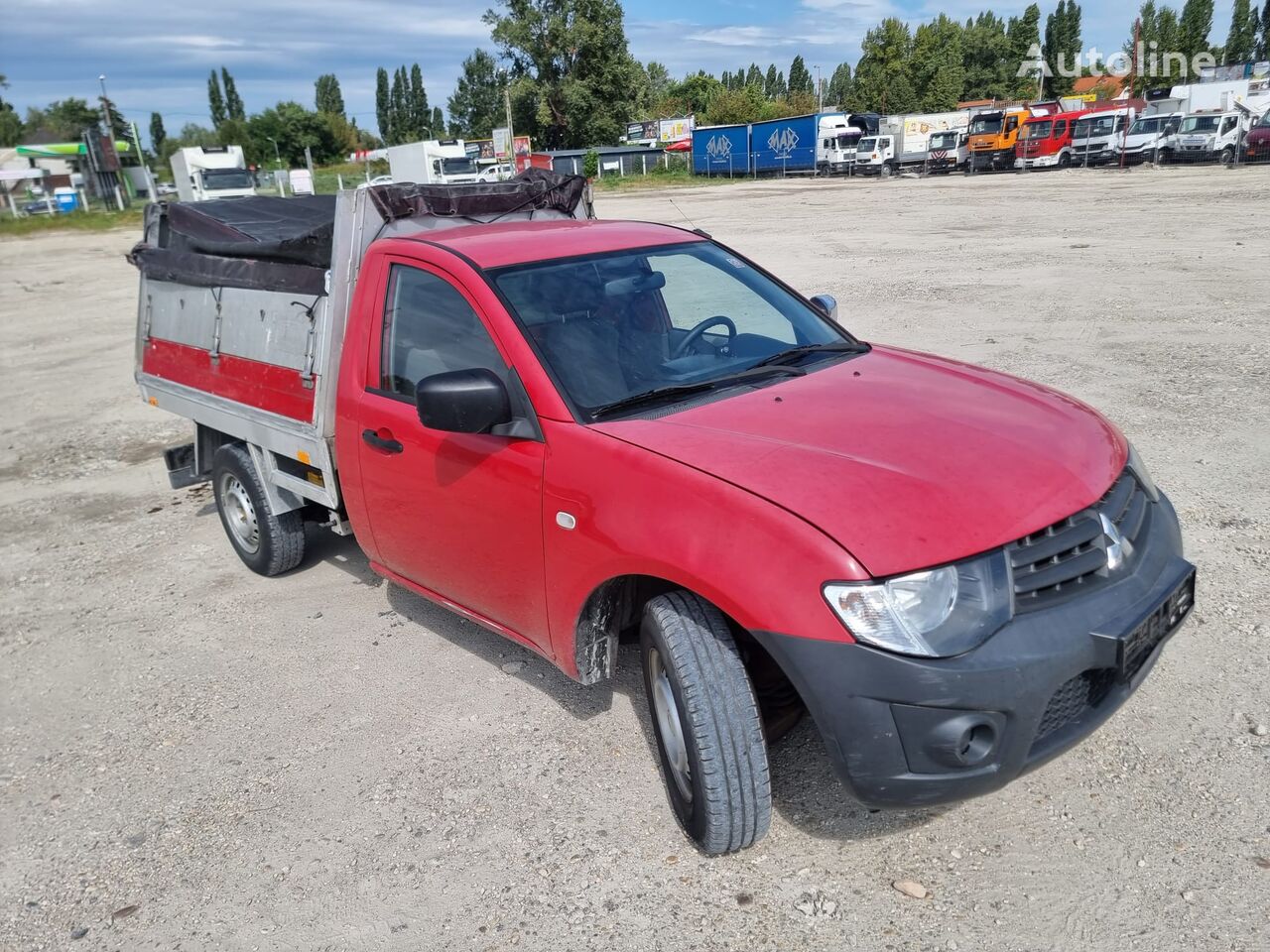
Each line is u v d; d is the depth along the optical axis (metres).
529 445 3.35
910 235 19.14
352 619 5.09
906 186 35.72
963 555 2.50
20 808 3.79
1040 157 39.16
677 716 2.93
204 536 6.68
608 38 72.25
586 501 3.10
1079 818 3.06
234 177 39.31
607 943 2.78
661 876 3.02
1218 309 10.10
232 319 5.22
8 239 41.75
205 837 3.48
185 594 5.70
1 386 12.37
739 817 2.87
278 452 5.00
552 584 3.33
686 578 2.77
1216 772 3.20
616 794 3.43
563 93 72.19
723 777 2.82
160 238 6.31
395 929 2.94
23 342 15.52
